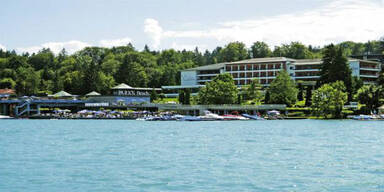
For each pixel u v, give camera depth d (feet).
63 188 153.79
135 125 488.02
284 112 645.92
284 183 158.30
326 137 324.19
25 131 396.37
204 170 182.91
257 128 426.92
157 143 285.84
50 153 238.48
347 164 196.44
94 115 652.48
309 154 229.04
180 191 147.54
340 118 597.93
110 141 299.79
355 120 566.77
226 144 278.05
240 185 155.53
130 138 321.52
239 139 310.86
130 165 196.54
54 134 360.28
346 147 259.60
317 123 507.71
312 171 180.24
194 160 209.77
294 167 189.57
